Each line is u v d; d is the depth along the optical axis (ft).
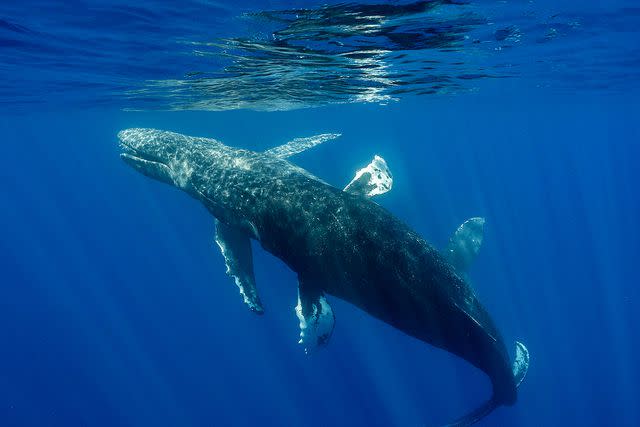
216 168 34.86
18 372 110.83
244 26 35.01
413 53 47.42
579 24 41.81
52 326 129.59
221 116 117.19
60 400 101.14
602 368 85.51
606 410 75.87
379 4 30.17
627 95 112.98
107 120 120.88
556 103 125.29
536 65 62.85
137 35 37.81
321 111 114.32
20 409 98.48
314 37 38.60
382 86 71.56
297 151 41.34
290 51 44.09
